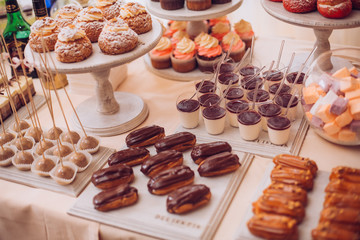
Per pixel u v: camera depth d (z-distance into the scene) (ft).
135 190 3.62
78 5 5.44
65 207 3.76
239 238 3.16
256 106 4.45
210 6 5.37
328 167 3.89
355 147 4.11
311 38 7.68
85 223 3.57
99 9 4.90
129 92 5.54
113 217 3.50
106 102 4.88
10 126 4.73
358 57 4.60
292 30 7.71
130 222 3.43
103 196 3.57
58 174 3.91
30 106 5.27
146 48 4.47
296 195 3.28
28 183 4.06
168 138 4.14
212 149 3.96
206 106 4.52
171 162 3.85
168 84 5.65
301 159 3.66
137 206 3.58
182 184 3.67
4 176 4.17
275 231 3.02
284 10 4.92
